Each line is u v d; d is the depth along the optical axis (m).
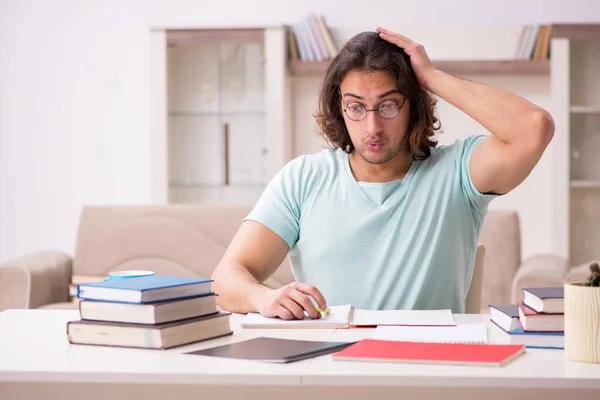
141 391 1.20
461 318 1.50
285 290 1.50
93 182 4.69
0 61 4.71
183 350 1.21
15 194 4.73
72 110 4.69
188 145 4.34
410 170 1.88
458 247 1.85
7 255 4.75
